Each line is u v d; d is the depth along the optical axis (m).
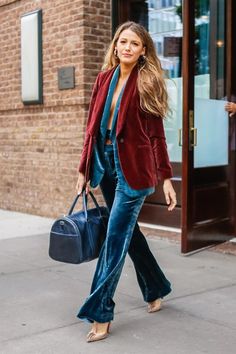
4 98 8.96
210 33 6.64
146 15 7.49
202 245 6.15
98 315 3.68
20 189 8.79
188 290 4.78
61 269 5.47
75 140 7.68
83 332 3.86
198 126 6.08
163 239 6.68
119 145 3.67
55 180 8.09
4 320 4.08
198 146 6.07
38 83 8.16
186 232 5.89
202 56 6.57
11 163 8.95
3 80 8.95
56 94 7.91
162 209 7.18
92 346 3.63
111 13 7.62
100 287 3.69
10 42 8.74
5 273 5.33
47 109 8.12
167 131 7.16
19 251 6.22
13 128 8.84
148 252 4.12
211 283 4.99
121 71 3.77
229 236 6.64
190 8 5.75
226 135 6.54
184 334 3.83
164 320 4.08
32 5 8.24
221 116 6.43
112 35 7.64
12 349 3.57
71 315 4.19
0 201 9.23
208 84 6.62
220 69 6.70
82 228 3.75
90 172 3.85
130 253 4.08
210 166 6.26
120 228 3.70
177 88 7.12
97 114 3.76
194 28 5.86
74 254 3.73
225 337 3.78
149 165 3.72
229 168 6.59
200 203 6.10
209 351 3.55
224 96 6.69
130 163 3.67
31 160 8.52
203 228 6.15
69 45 7.65
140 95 3.66
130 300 4.52
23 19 8.34
